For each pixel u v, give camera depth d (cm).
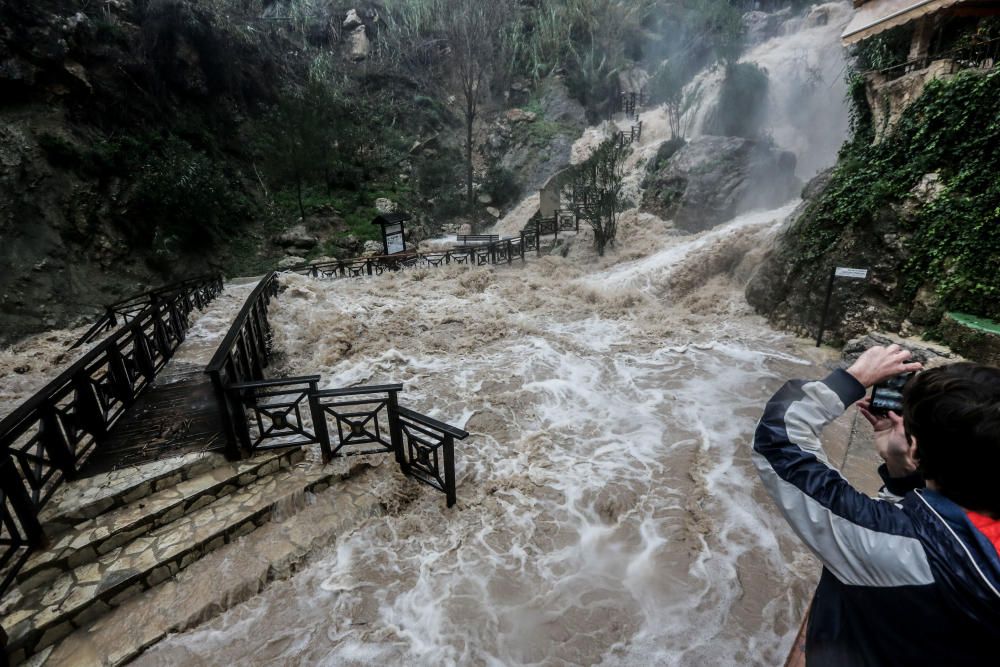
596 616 368
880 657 104
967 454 96
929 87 766
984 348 629
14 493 342
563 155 2903
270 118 2348
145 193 1703
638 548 434
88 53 1722
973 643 88
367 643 346
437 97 3238
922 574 92
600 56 3198
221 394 448
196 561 389
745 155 1772
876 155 850
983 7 827
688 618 365
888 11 949
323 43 3097
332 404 483
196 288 1088
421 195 2783
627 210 2056
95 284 1558
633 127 2700
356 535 438
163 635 339
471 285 1400
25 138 1495
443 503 484
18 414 359
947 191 715
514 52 3234
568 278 1542
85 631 335
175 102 2070
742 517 469
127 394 554
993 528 94
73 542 368
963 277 682
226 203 1977
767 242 1190
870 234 826
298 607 372
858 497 110
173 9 1984
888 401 136
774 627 356
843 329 862
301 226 2230
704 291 1241
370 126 2827
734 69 2128
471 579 400
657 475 536
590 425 646
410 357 866
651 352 897
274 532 425
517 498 498
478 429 633
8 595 334
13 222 1431
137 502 412
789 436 124
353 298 1225
